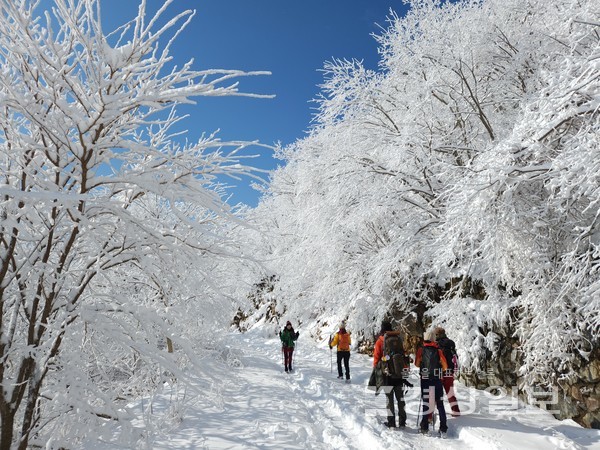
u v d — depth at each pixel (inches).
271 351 609.0
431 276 387.2
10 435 133.2
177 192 138.9
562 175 185.9
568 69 194.7
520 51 351.3
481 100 377.1
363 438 204.5
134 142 132.9
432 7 406.0
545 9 353.7
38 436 147.5
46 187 128.3
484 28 362.3
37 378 138.1
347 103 420.8
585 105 187.8
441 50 357.7
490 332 294.0
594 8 219.0
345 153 420.2
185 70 126.1
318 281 560.4
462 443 192.2
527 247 253.0
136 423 202.2
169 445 185.5
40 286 141.6
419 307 402.9
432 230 345.4
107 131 139.2
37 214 139.2
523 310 272.8
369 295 459.2
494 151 227.9
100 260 141.9
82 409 134.4
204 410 242.5
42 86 119.6
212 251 158.2
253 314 916.0
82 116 118.0
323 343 566.3
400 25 409.7
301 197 510.6
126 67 121.6
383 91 430.6
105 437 137.9
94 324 140.9
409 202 389.1
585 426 214.2
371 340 463.2
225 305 249.0
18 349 135.2
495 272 288.7
